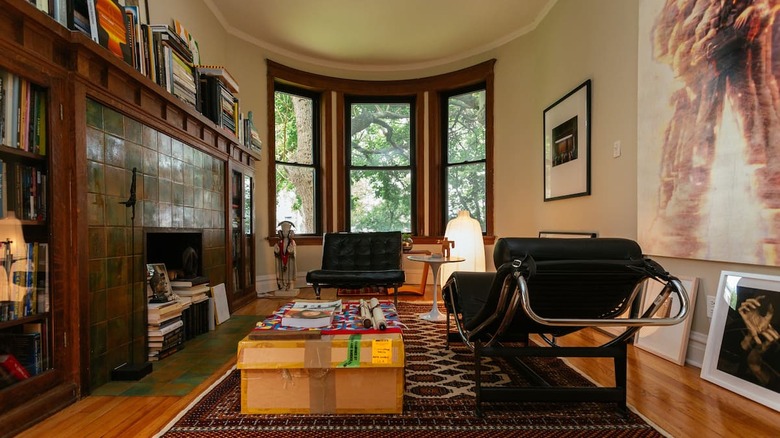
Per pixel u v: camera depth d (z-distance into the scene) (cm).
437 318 300
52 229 146
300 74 463
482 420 140
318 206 493
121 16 185
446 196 498
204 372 187
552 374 186
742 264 171
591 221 290
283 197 464
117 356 179
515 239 136
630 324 126
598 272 130
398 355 145
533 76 399
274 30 411
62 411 145
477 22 399
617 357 145
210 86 289
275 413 145
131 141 188
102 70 165
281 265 413
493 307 145
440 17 388
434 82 486
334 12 377
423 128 494
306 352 144
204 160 274
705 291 191
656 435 129
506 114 431
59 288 149
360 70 499
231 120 320
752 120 164
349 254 363
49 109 144
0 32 123
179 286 245
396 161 509
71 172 151
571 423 138
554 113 348
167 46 227
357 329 156
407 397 160
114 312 177
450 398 159
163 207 218
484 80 460
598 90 281
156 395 160
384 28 409
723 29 177
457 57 474
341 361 144
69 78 151
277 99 463
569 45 325
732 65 172
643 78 228
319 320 159
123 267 183
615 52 261
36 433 129
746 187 167
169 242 270
